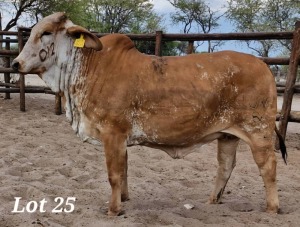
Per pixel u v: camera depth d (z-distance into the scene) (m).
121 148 3.82
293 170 5.96
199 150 7.03
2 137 7.36
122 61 3.84
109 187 4.84
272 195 4.06
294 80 7.04
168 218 3.85
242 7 29.33
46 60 3.84
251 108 3.87
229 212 4.11
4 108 10.89
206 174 5.67
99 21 36.47
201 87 3.79
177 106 3.78
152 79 3.80
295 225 3.79
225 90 3.84
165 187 5.00
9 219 3.74
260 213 4.05
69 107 3.95
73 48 3.86
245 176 5.57
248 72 3.87
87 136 3.91
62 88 3.92
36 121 9.17
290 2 27.44
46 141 7.18
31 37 3.81
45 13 22.94
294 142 7.83
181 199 4.59
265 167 3.97
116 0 35.50
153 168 5.91
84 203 4.36
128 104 3.76
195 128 3.84
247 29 29.56
